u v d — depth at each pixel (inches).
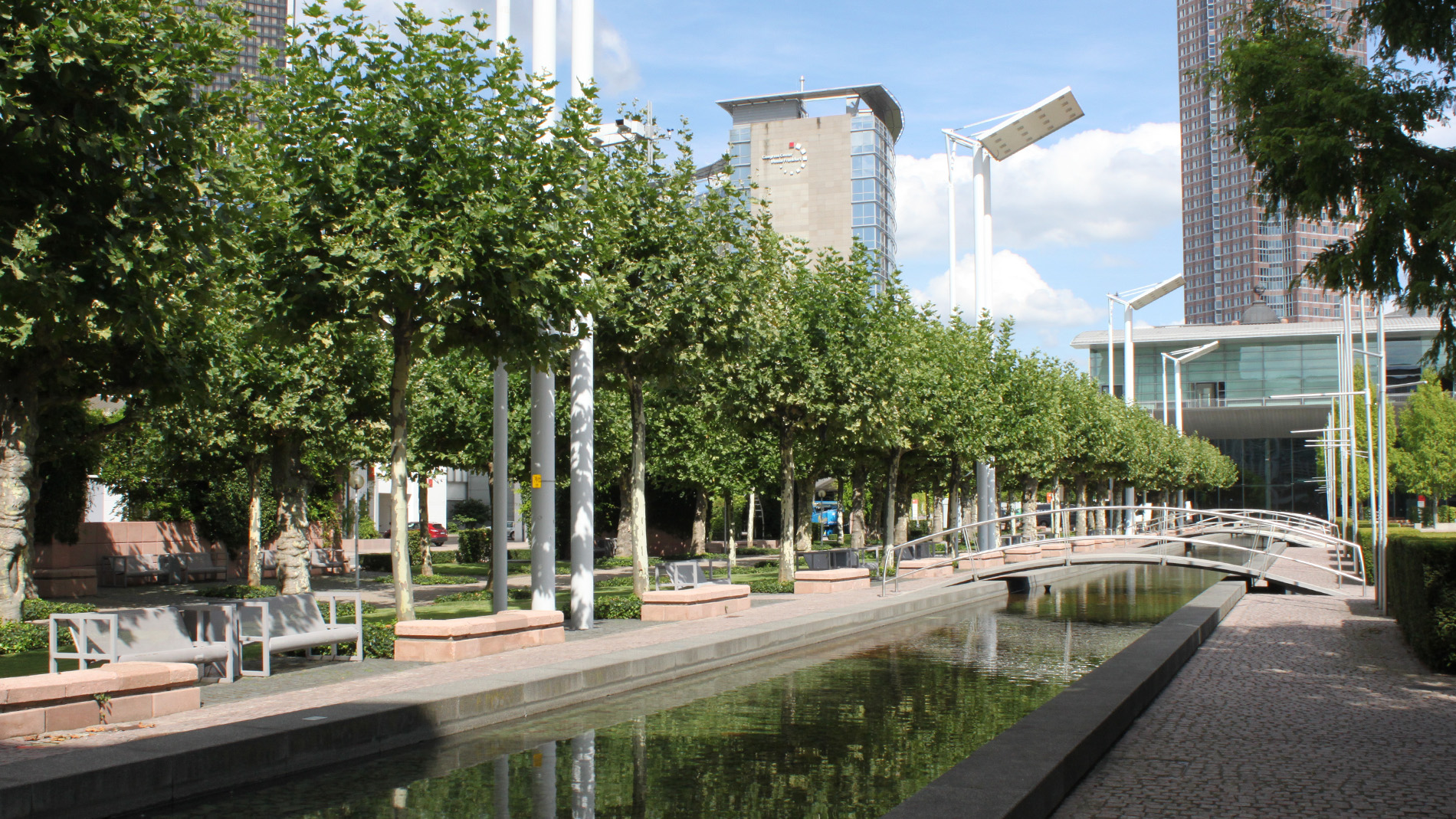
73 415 714.2
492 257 437.7
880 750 333.1
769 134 3821.4
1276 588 946.7
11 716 288.2
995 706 412.8
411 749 328.8
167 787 258.2
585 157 487.5
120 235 311.7
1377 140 334.0
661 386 698.2
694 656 494.9
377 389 736.3
